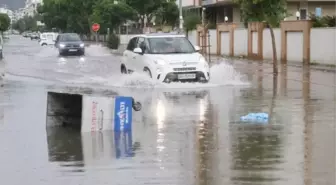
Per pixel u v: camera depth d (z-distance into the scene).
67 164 10.06
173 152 10.83
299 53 38.97
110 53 60.62
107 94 20.42
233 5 65.19
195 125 13.73
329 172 9.20
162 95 19.97
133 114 15.52
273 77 28.12
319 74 29.78
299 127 13.25
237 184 8.59
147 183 8.75
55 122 14.07
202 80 23.41
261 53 44.19
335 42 34.81
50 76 29.47
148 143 11.71
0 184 8.88
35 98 19.58
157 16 78.81
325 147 11.02
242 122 14.09
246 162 9.94
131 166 9.82
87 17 112.00
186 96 19.64
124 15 85.44
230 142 11.65
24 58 50.03
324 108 16.48
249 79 26.62
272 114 15.36
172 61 23.02
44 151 11.15
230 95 19.97
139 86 23.05
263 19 34.38
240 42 48.28
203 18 63.69
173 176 9.11
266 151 10.76
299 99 18.78
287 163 9.82
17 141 12.16
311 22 37.59
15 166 9.98
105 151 11.05
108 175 9.27
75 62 43.28
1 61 44.91
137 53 24.61
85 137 12.49
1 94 20.80
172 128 13.37
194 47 24.61
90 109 13.15
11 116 15.52
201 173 9.27
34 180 9.08
